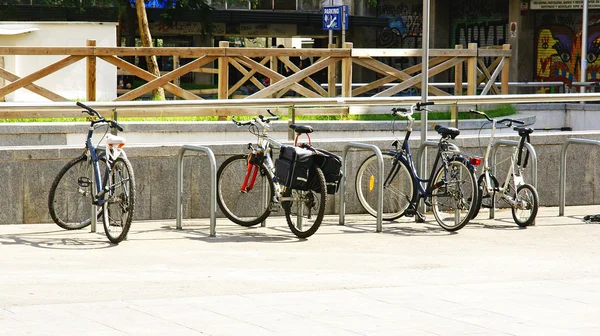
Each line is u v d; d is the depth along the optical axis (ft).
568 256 36.37
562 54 152.25
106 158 38.09
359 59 65.57
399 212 44.60
